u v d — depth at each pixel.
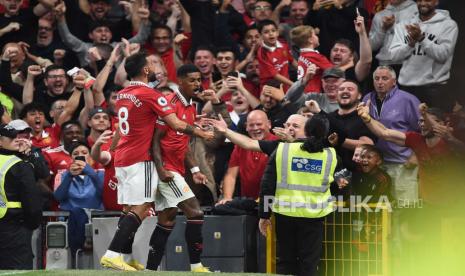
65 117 38.84
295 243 31.00
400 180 34.22
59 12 42.78
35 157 34.44
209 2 42.72
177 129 28.89
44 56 43.38
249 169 34.28
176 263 32.69
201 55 39.97
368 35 39.41
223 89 37.50
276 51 39.38
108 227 32.81
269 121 35.12
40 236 33.78
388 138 33.69
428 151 33.50
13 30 43.12
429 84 37.53
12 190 30.58
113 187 34.38
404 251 32.19
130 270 27.97
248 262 32.56
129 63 29.28
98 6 44.12
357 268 31.58
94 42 42.97
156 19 43.84
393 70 35.81
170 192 29.66
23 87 40.91
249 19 44.22
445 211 32.81
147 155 29.22
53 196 35.12
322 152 30.73
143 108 28.95
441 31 37.41
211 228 32.62
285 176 30.66
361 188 32.69
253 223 32.81
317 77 38.03
